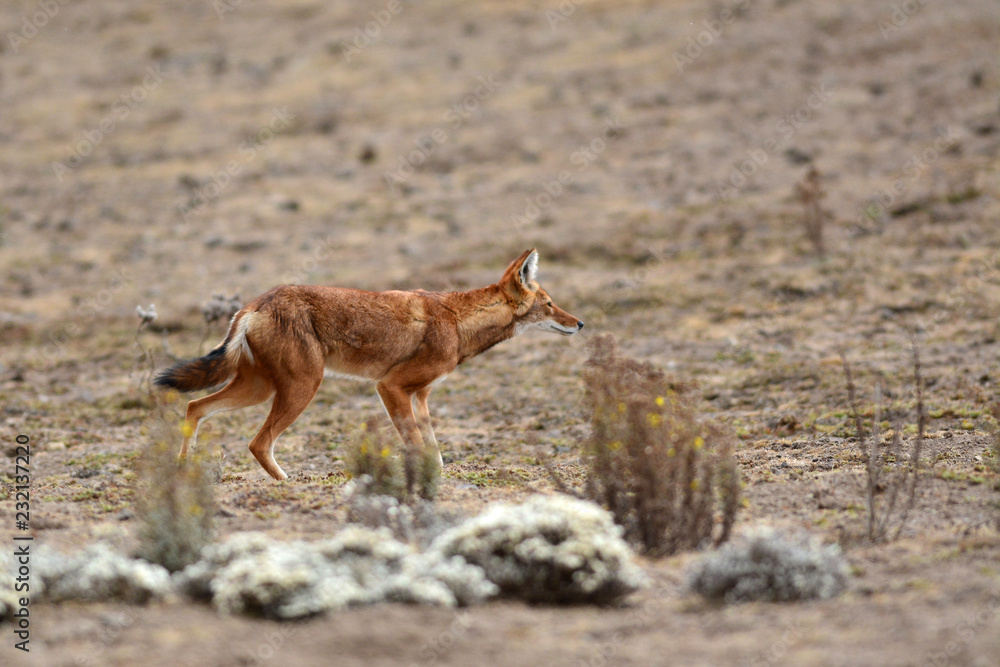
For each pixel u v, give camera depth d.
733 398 36.06
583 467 27.09
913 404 31.73
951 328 42.06
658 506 18.64
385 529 17.53
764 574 15.67
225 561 16.16
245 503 22.09
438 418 36.62
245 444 32.44
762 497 22.50
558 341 47.44
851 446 27.47
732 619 14.69
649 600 15.97
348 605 14.73
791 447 28.08
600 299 51.75
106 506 22.59
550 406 37.16
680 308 49.75
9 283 59.94
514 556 16.16
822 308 47.16
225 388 25.56
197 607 15.46
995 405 25.58
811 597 15.50
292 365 25.08
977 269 48.41
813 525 20.05
